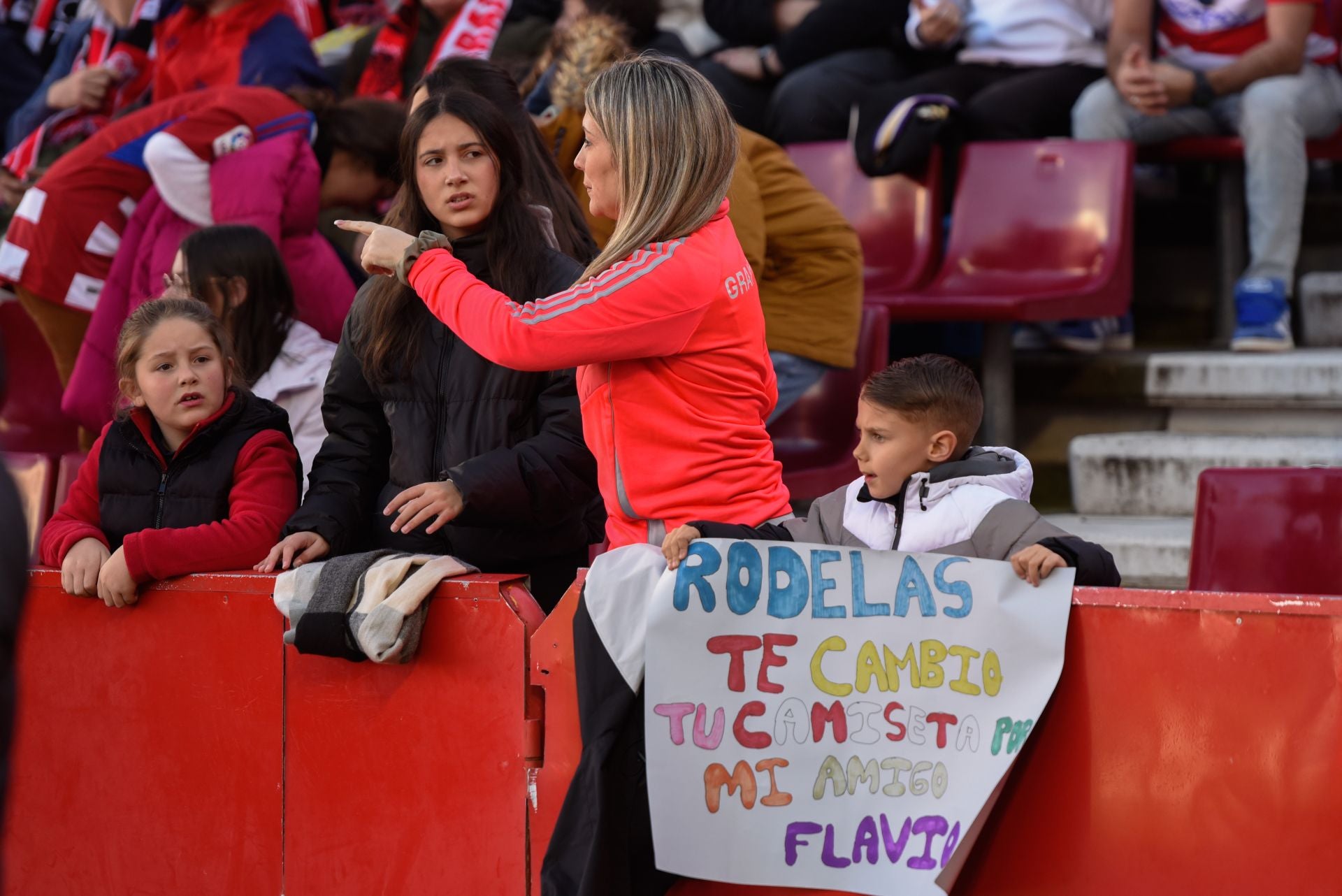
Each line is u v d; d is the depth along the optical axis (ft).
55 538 34.27
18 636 17.87
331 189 55.01
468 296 29.53
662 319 27.94
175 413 34.09
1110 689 25.86
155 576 32.37
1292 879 24.50
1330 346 61.67
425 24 66.23
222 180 49.98
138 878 33.32
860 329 54.65
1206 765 25.12
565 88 45.78
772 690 27.43
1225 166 62.34
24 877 34.40
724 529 27.84
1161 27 62.80
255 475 34.24
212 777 32.42
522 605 29.55
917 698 26.91
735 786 27.50
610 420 29.30
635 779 28.04
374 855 30.91
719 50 72.02
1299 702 24.39
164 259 51.21
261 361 43.50
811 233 49.93
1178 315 65.67
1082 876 26.13
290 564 32.53
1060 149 60.90
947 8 65.51
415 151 33.94
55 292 54.60
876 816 27.04
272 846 31.89
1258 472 36.40
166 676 32.76
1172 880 25.41
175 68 63.72
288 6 64.90
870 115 62.18
